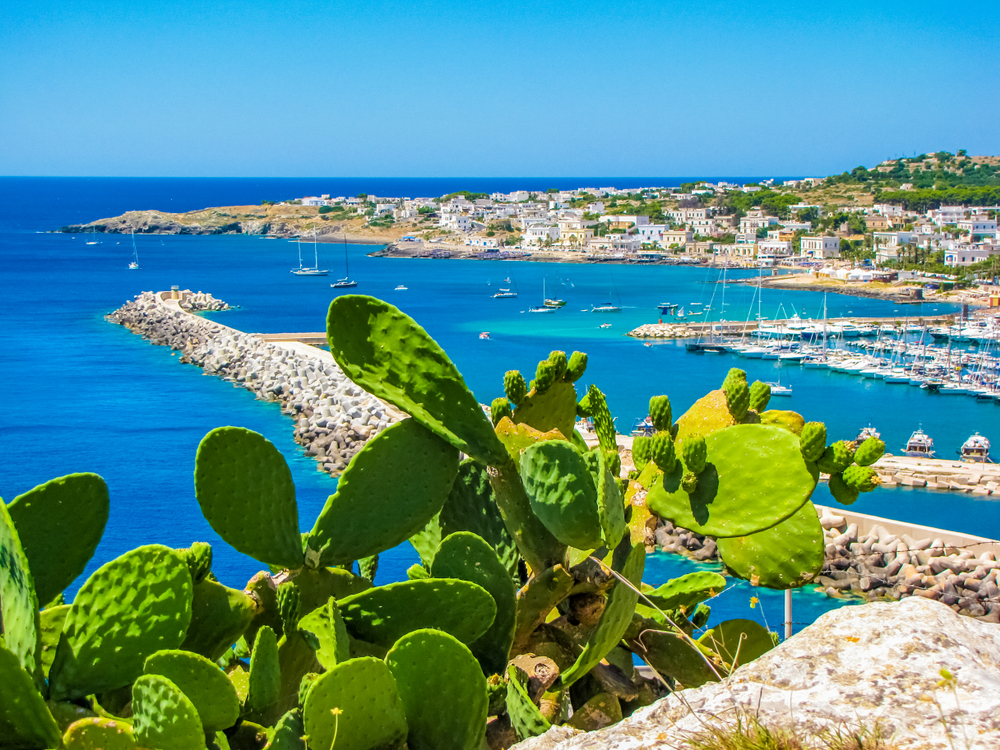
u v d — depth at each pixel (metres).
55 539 3.39
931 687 2.37
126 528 30.72
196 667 2.96
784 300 139.00
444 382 3.81
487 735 3.71
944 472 41.31
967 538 24.58
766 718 2.32
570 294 144.38
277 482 3.59
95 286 134.75
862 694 2.37
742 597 19.67
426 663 3.05
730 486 4.16
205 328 78.75
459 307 126.94
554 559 4.00
